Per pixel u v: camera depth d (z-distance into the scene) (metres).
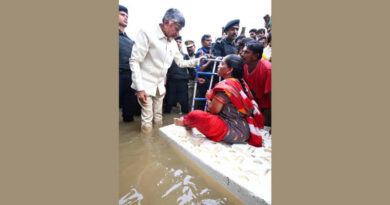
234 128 1.83
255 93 2.40
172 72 3.04
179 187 1.29
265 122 2.49
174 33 2.08
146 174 1.42
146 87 2.21
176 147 1.84
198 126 1.84
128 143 1.97
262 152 1.68
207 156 1.56
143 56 2.08
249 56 2.14
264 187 1.17
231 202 1.20
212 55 2.87
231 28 2.73
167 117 3.05
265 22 2.68
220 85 1.76
